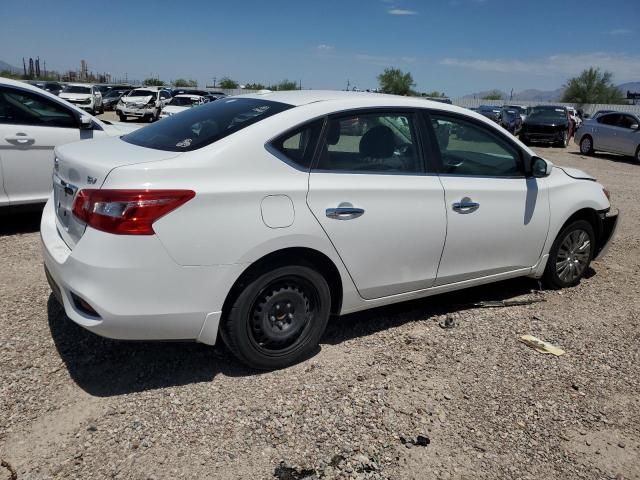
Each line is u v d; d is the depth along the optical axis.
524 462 2.79
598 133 20.06
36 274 4.86
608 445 2.97
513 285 5.25
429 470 2.69
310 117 3.45
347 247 3.52
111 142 3.66
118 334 2.98
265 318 3.35
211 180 3.05
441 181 3.96
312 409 3.09
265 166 3.23
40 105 6.19
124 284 2.88
